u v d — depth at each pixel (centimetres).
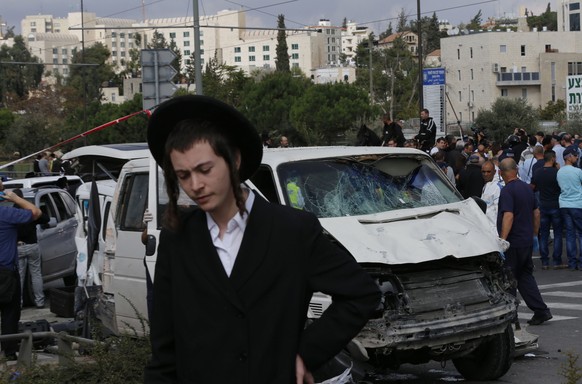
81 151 1156
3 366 748
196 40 2108
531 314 1175
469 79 11575
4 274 922
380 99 10444
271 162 806
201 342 297
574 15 13812
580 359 895
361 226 741
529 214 1034
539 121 7019
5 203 1480
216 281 298
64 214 1568
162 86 1803
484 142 2222
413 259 698
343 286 308
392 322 680
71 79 14825
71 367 721
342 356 534
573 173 1594
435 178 863
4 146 7294
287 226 304
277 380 298
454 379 828
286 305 300
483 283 745
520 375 835
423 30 12494
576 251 1611
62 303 1095
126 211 888
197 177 295
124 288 872
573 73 11350
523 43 11312
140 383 693
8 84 14712
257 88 6300
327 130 5919
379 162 847
